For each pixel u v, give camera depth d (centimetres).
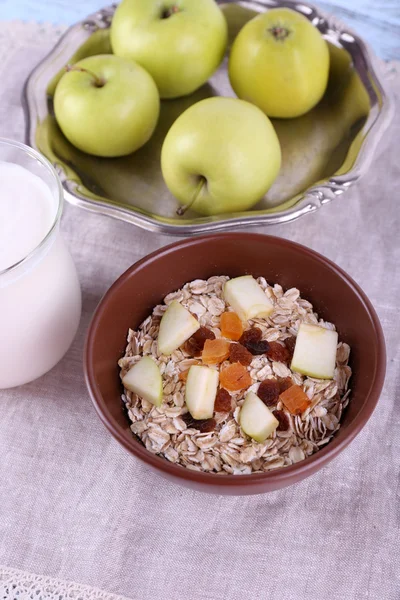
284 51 69
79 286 63
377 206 70
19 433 62
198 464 58
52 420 63
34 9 84
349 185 67
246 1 75
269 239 62
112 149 70
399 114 73
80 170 70
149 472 61
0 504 60
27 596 57
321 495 60
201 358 61
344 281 60
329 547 58
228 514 59
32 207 58
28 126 70
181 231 65
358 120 71
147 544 59
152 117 70
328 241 69
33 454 62
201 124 65
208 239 62
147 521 59
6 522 60
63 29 80
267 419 58
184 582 58
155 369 60
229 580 58
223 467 58
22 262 55
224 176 65
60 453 62
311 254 61
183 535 59
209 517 59
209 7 71
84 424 62
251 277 63
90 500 60
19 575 58
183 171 66
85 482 61
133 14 70
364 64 72
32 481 61
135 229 69
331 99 73
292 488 60
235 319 61
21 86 76
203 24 70
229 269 64
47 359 62
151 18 70
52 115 72
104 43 75
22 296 57
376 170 71
